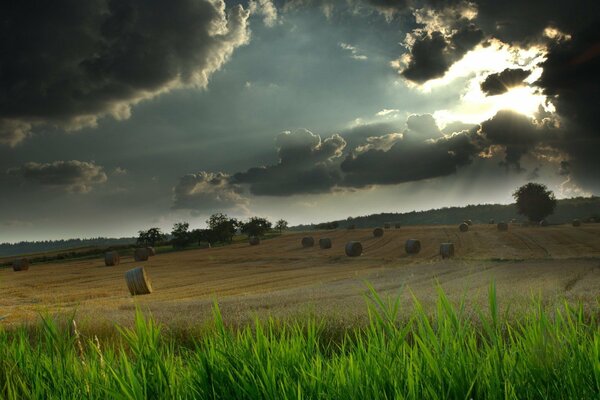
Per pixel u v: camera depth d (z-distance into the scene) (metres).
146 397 2.03
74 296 32.59
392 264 57.53
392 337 2.18
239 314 11.51
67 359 2.60
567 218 174.50
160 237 137.38
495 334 2.12
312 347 2.41
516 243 74.06
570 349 2.06
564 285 22.95
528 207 134.12
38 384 2.39
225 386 2.05
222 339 2.36
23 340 2.99
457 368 1.91
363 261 62.31
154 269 62.56
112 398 2.12
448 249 60.84
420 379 1.91
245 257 76.62
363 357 2.17
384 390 1.88
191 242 129.38
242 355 2.22
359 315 9.74
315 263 62.94
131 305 19.97
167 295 32.59
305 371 2.05
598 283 24.62
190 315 12.52
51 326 2.78
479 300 12.70
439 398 1.81
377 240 88.44
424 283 27.97
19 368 2.71
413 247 68.44
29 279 52.59
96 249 123.38
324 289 26.33
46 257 111.00
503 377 1.90
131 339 2.40
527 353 1.99
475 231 93.50
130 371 2.06
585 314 6.79
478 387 1.84
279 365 2.15
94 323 9.07
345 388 1.89
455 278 31.38
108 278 51.41
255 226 147.12
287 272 50.91
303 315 7.62
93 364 2.45
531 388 1.86
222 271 55.81
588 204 191.38
